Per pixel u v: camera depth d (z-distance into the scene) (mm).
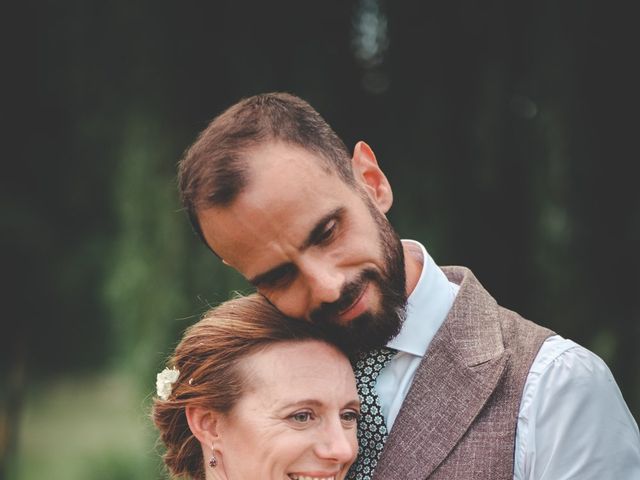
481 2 5227
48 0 6758
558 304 5039
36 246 11969
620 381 4902
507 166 5277
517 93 5234
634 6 4855
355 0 5762
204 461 2148
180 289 5516
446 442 1945
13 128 10125
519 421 1915
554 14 4949
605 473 1844
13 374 10852
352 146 5691
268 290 1923
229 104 5688
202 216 1879
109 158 6492
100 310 13367
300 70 5602
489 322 2049
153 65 5672
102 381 15281
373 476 2002
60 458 10477
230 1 5641
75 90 6266
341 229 1865
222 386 2082
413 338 2047
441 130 5414
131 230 5629
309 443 2004
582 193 4938
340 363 2039
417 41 5492
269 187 1812
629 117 4961
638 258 4977
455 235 5402
